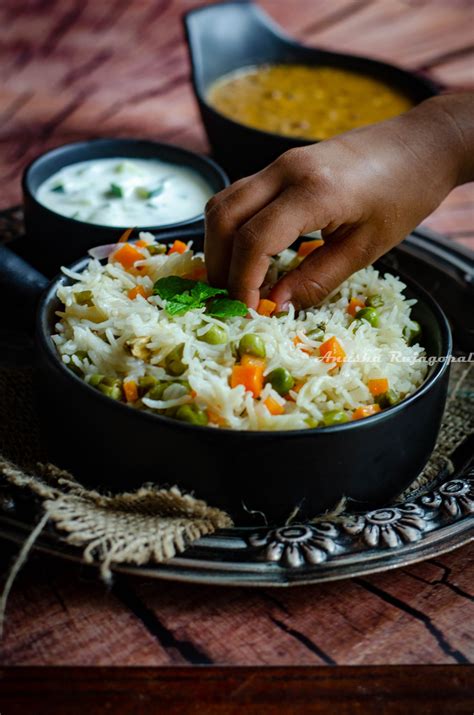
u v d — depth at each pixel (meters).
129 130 0.70
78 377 0.41
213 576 0.38
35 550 0.39
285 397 0.41
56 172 0.58
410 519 0.40
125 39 0.86
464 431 0.46
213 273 0.43
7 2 0.92
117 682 0.36
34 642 0.37
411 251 0.55
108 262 0.47
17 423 0.45
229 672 0.37
